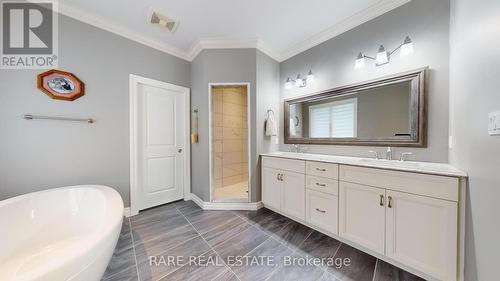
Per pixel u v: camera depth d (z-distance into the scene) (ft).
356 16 6.44
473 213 3.20
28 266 4.11
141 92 7.94
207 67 8.23
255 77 8.20
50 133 5.85
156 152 8.43
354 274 4.31
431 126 5.10
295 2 5.90
